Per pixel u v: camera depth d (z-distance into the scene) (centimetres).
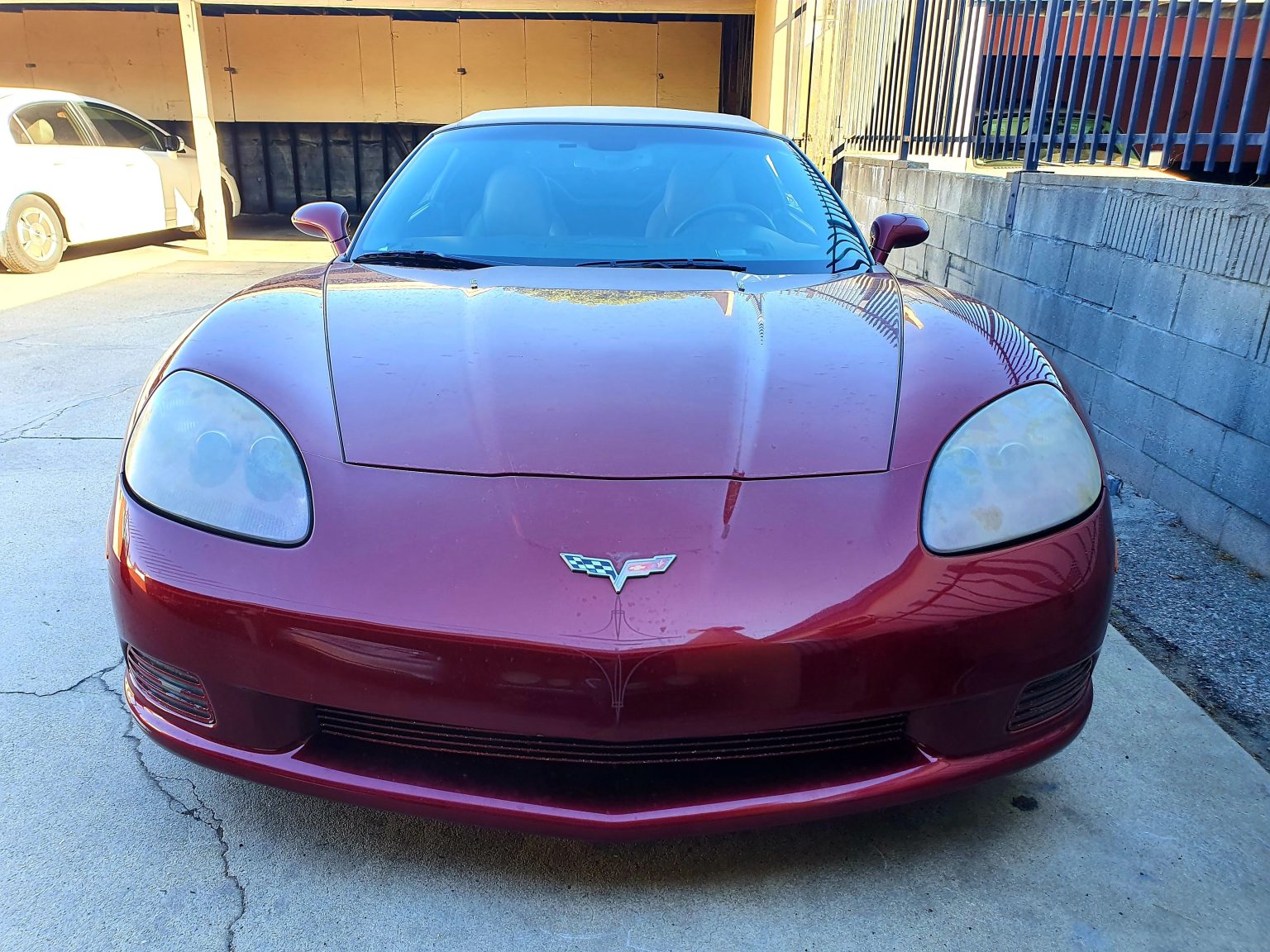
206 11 1138
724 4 906
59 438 366
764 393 160
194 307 623
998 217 420
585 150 263
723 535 135
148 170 849
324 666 134
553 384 161
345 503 139
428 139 280
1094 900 151
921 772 142
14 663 212
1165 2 311
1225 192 267
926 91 545
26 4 904
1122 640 228
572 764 141
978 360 173
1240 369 263
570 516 136
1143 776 181
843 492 142
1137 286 313
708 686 129
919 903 150
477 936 143
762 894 152
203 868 155
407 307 190
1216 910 149
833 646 131
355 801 141
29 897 147
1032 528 145
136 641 145
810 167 279
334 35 1147
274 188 1225
